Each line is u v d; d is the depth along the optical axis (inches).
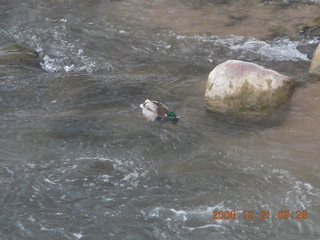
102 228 621.6
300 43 1035.3
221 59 997.2
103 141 765.9
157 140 767.1
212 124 800.9
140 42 1058.7
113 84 915.4
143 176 701.9
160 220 631.8
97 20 1139.3
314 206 644.7
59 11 1178.6
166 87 901.8
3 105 858.8
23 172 707.4
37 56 1007.0
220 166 713.6
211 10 1185.4
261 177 692.1
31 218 636.1
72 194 672.4
